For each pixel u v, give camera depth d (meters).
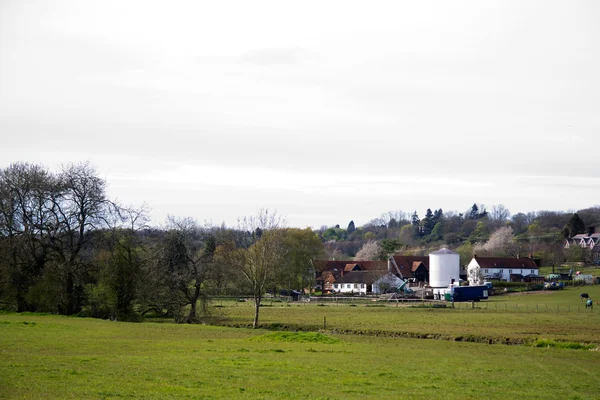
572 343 57.16
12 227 81.88
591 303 109.69
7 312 78.50
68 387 25.98
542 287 155.12
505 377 35.19
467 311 103.62
